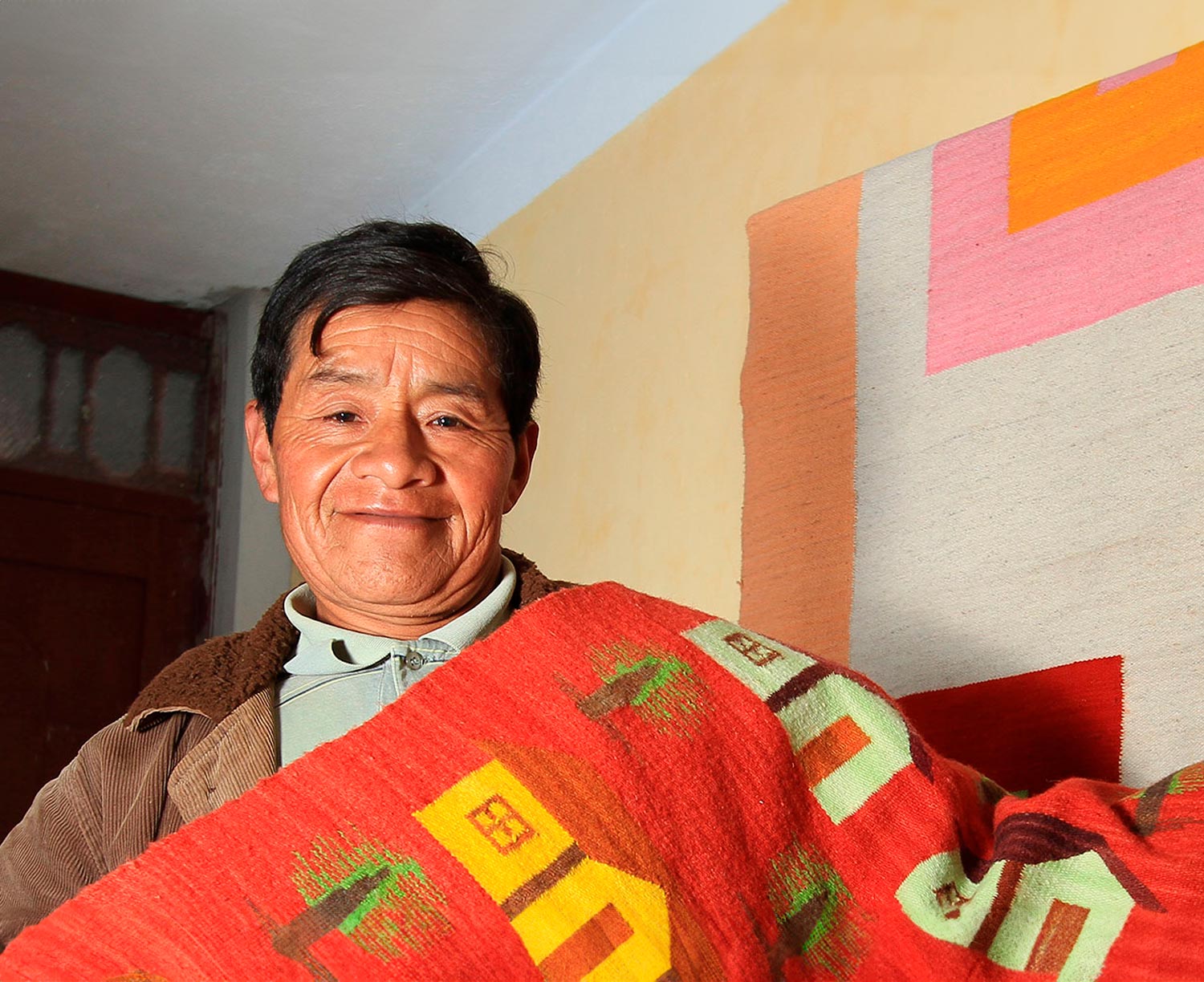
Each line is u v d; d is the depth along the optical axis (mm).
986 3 2131
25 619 3842
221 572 4023
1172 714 1408
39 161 3439
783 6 2535
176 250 3871
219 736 1218
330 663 1285
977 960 1110
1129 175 1567
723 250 2594
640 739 1096
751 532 1905
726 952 1034
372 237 1320
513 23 2922
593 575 2822
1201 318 1470
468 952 987
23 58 3043
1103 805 1165
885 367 1787
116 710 3889
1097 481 1528
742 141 2586
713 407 2561
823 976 1094
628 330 2836
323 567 1292
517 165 3273
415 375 1286
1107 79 1633
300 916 985
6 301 3938
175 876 997
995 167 1717
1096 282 1577
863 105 2324
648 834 1049
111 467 4004
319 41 2982
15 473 3887
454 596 1308
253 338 4062
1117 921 1098
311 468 1282
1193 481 1441
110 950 974
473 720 1091
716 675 1166
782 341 1927
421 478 1261
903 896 1131
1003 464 1626
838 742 1182
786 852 1107
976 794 1272
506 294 1371
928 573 1673
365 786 1045
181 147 3391
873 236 1837
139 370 4086
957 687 1598
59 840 1223
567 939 999
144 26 2936
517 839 1028
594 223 2998
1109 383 1540
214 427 4133
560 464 3002
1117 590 1485
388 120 3295
